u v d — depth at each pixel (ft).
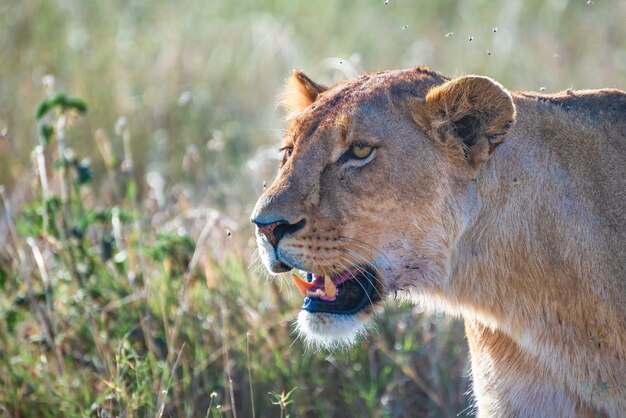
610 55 56.08
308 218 24.43
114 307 33.65
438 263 25.50
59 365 32.89
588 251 24.90
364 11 65.10
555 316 25.26
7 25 58.65
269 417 32.30
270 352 33.53
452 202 25.12
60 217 35.24
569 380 25.50
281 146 26.40
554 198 25.14
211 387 32.14
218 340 33.30
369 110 24.62
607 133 25.85
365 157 24.49
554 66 54.65
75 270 34.65
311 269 24.63
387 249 25.02
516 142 25.36
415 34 61.62
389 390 32.42
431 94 24.50
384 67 56.80
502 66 54.95
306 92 28.55
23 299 34.12
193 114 52.19
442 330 34.17
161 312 33.60
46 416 31.68
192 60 56.80
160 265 35.53
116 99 52.80
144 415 30.30
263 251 25.02
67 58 56.44
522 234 25.22
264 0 65.51
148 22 62.80
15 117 50.72
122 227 37.29
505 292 25.54
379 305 25.53
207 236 37.29
